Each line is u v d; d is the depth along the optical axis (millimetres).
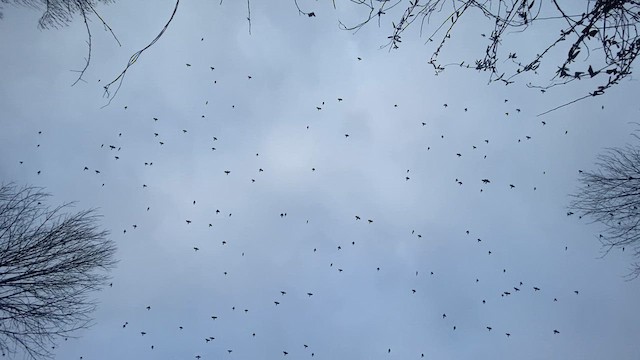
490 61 3086
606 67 2570
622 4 2477
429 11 2975
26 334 4836
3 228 4797
